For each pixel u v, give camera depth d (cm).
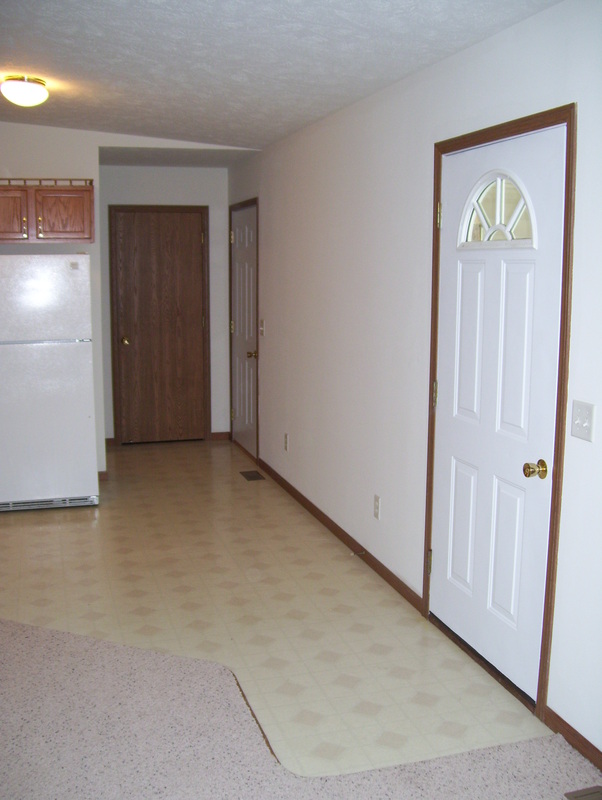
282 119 465
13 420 503
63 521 497
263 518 505
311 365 498
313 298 489
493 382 296
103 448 591
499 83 283
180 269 698
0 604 372
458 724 276
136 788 241
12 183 540
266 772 249
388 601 378
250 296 643
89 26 292
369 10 262
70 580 402
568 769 250
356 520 438
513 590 290
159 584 398
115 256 682
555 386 261
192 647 331
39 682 302
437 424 339
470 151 304
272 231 570
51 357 500
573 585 256
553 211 257
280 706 287
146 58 336
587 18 236
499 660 302
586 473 247
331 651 328
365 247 407
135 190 678
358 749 262
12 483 510
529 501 278
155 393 711
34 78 377
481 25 274
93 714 280
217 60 336
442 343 332
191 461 652
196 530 481
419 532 362
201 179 690
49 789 240
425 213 342
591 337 242
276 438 586
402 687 300
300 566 423
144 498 548
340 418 454
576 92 243
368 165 399
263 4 260
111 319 690
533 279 270
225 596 383
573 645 258
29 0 263
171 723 275
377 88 378
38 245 564
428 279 342
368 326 407
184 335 709
